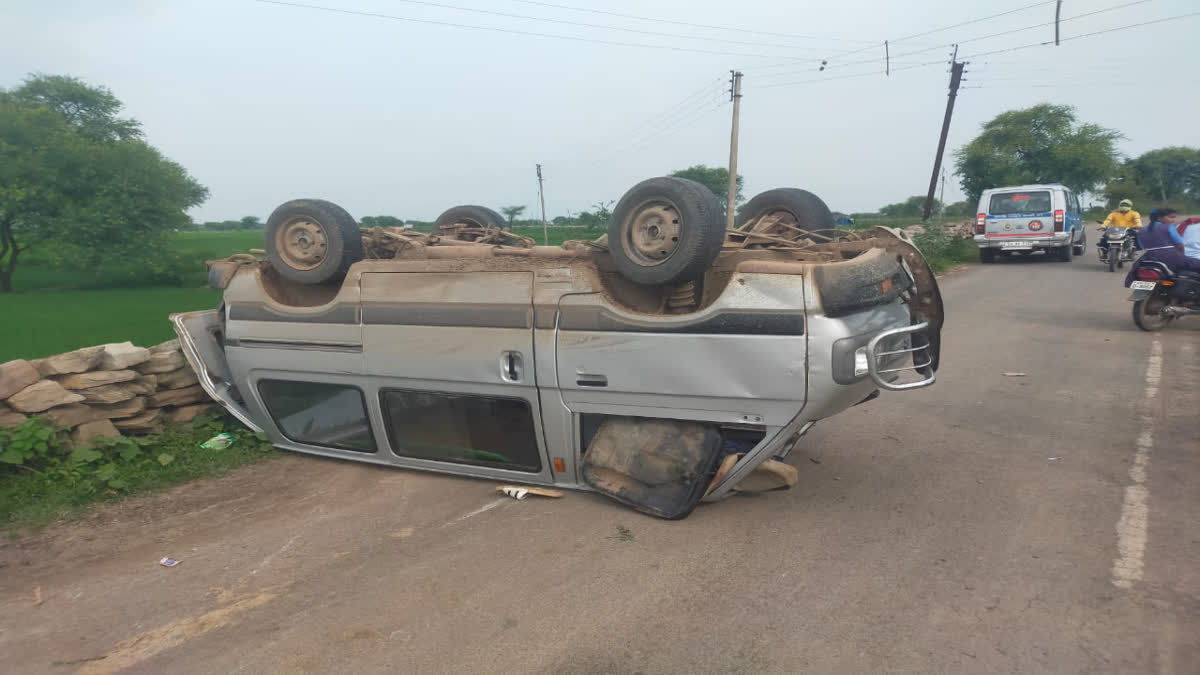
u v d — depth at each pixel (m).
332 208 5.70
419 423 5.49
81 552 4.54
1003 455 5.85
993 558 4.12
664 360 4.54
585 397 4.85
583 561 4.22
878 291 4.43
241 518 5.02
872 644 3.33
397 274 5.32
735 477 4.68
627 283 5.14
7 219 31.00
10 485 5.29
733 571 4.05
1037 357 9.32
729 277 4.83
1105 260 19.52
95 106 42.97
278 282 6.16
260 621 3.69
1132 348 9.62
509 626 3.57
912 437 6.37
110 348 6.08
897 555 4.19
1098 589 3.74
